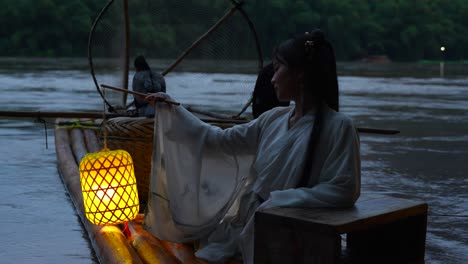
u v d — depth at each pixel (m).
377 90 26.41
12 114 5.02
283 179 3.46
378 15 109.69
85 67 42.41
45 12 74.94
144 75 7.10
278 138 3.53
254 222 3.18
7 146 8.81
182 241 3.91
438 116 15.29
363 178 7.15
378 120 14.06
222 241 3.83
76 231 4.82
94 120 8.70
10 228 4.88
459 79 39.72
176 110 3.83
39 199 5.80
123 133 5.23
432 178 7.20
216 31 8.26
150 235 4.20
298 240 3.01
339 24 98.81
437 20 113.75
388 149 9.52
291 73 3.44
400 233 3.60
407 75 45.81
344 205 3.28
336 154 3.32
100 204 4.27
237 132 3.76
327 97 3.42
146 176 5.28
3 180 6.58
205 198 3.86
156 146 3.87
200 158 3.83
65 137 8.16
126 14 8.15
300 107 3.49
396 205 3.38
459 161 8.44
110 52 8.27
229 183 3.87
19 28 75.56
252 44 8.27
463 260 4.32
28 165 7.43
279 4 85.50
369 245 3.67
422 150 9.45
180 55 8.47
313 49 3.39
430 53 113.31
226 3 8.23
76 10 75.44
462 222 5.32
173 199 3.86
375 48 104.81
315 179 3.39
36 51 74.69
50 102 16.20
